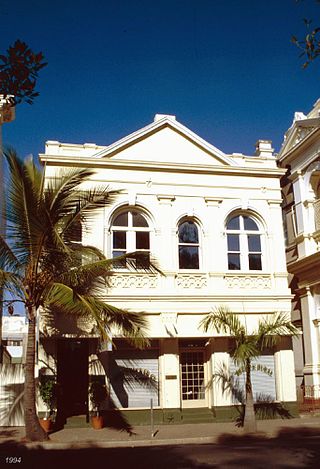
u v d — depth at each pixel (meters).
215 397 18.23
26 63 4.86
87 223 18.42
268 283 19.73
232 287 19.38
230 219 20.25
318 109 23.84
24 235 13.88
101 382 17.33
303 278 22.78
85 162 18.94
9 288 14.27
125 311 14.84
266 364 19.23
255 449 12.35
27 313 14.80
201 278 19.16
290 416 18.75
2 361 22.06
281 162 24.98
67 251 13.59
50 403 16.58
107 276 18.20
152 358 18.31
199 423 17.78
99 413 17.22
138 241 19.09
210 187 20.03
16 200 13.83
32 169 14.43
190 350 19.03
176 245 19.23
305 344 22.34
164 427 16.88
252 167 20.48
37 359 17.08
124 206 19.19
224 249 19.61
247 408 15.94
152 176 19.58
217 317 16.47
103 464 10.64
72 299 13.67
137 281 18.53
